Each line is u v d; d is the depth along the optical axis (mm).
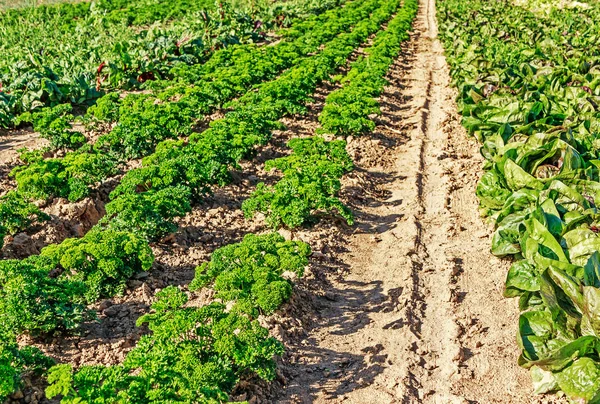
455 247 8789
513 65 16188
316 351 6594
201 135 10414
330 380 6168
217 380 5195
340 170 9359
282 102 12602
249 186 10641
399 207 10148
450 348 6621
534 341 5922
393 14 35656
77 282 6234
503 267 8156
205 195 9797
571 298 5797
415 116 15039
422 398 5965
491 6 32344
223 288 6371
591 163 8719
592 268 6113
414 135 13633
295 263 6730
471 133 12430
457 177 11242
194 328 5688
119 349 6254
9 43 21359
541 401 5836
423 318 7211
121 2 37469
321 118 12336
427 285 7883
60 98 13938
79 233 8680
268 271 6562
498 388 6070
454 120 14531
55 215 8812
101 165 9484
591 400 5012
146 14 31578
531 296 6879
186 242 8578
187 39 19906
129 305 6980
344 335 6871
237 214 9578
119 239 6953
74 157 9320
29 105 13281
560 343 5809
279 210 8461
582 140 9555
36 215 8625
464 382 6156
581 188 8086
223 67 16312
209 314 5562
